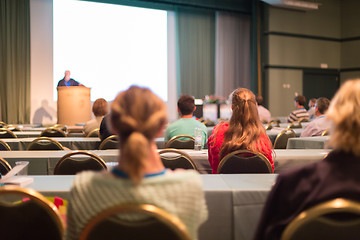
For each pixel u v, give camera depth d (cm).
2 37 984
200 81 1230
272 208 117
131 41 1096
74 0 1026
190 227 103
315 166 113
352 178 108
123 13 1081
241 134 238
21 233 125
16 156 305
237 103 241
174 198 101
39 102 1024
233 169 236
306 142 406
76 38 1032
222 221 176
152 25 1133
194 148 351
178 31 1185
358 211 102
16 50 1001
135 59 1103
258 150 236
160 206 100
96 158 254
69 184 188
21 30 1001
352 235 106
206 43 1238
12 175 202
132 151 98
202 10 1230
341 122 110
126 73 1089
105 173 107
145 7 1117
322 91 1407
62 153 326
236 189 176
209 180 196
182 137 357
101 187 102
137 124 101
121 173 103
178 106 382
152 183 101
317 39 1383
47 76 1025
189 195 103
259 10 1292
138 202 99
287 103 1327
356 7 1394
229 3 1262
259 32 1293
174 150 257
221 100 1227
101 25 1054
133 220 101
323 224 106
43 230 124
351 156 110
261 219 118
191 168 257
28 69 1006
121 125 101
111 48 1066
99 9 1051
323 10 1391
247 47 1319
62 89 771
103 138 422
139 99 103
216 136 255
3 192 122
